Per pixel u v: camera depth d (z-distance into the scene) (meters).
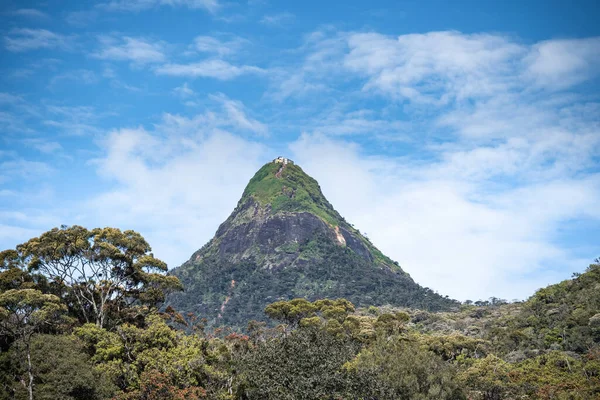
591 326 117.31
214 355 72.81
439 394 69.12
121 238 80.81
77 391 58.81
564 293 149.25
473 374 87.56
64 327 70.19
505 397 85.12
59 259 78.12
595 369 90.69
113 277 81.50
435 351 111.06
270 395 61.41
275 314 121.56
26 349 59.78
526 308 150.88
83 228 78.88
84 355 62.91
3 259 76.31
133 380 63.47
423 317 186.38
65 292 78.25
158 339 68.19
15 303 61.59
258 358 68.12
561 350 113.31
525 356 112.25
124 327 68.88
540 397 81.69
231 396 64.81
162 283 83.75
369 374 65.69
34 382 59.25
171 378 62.72
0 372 59.06
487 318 168.88
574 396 78.44
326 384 62.53
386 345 79.94
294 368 64.75
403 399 68.25
